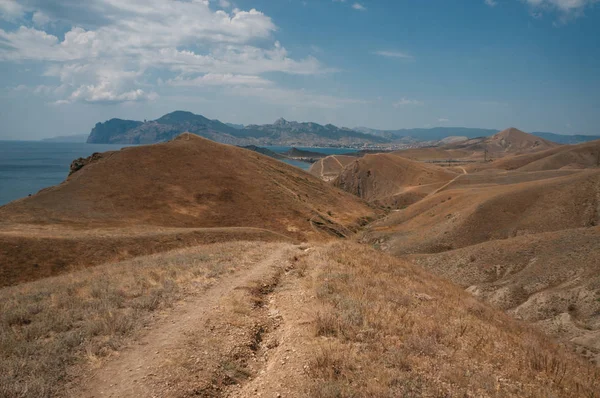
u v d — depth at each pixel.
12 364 7.54
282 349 8.84
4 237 38.22
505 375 8.33
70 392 6.79
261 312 11.95
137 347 8.84
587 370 10.73
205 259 20.86
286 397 6.65
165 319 10.83
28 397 6.42
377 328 10.01
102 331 9.62
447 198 92.19
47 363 7.73
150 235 48.19
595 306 28.50
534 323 30.31
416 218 87.31
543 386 8.06
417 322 10.88
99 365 7.88
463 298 18.11
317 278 15.59
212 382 7.32
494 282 41.00
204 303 12.40
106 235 46.66
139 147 96.00
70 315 10.90
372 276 16.88
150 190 80.12
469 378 7.73
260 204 87.38
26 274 34.69
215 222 76.12
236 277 16.44
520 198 68.25
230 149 114.31
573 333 26.52
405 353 8.50
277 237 59.47
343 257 21.16
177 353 8.33
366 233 88.75
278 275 17.31
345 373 7.34
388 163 199.12
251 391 7.11
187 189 84.62
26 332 9.34
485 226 65.12
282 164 130.50
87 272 20.77
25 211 59.41
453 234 65.88
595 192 60.94
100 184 76.81
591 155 198.88
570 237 41.59
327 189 124.75
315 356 8.04
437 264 49.91
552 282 35.72
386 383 7.05
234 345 9.02
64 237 42.34
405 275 19.34
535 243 43.91
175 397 6.65
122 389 6.89
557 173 112.88
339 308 11.44
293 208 89.56
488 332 11.75
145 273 17.08
